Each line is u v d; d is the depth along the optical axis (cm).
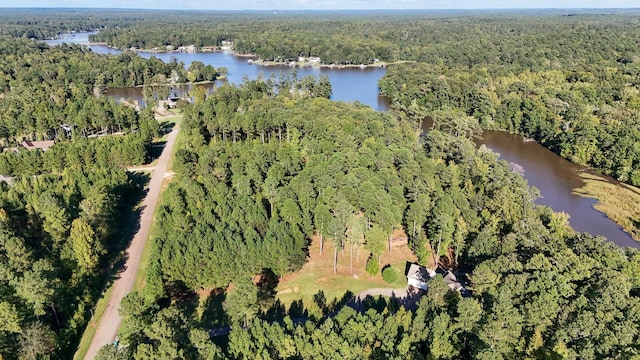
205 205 11044
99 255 9762
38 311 7600
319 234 11312
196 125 17675
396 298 9188
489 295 7881
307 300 9088
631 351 6162
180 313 7000
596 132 17225
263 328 6881
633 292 7900
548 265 8069
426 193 11588
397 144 15388
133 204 13150
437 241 10519
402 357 6519
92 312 8594
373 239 9894
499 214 10750
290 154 14362
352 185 11344
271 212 11594
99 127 19812
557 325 6988
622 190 15138
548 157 18425
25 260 8681
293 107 19488
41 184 12250
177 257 8781
